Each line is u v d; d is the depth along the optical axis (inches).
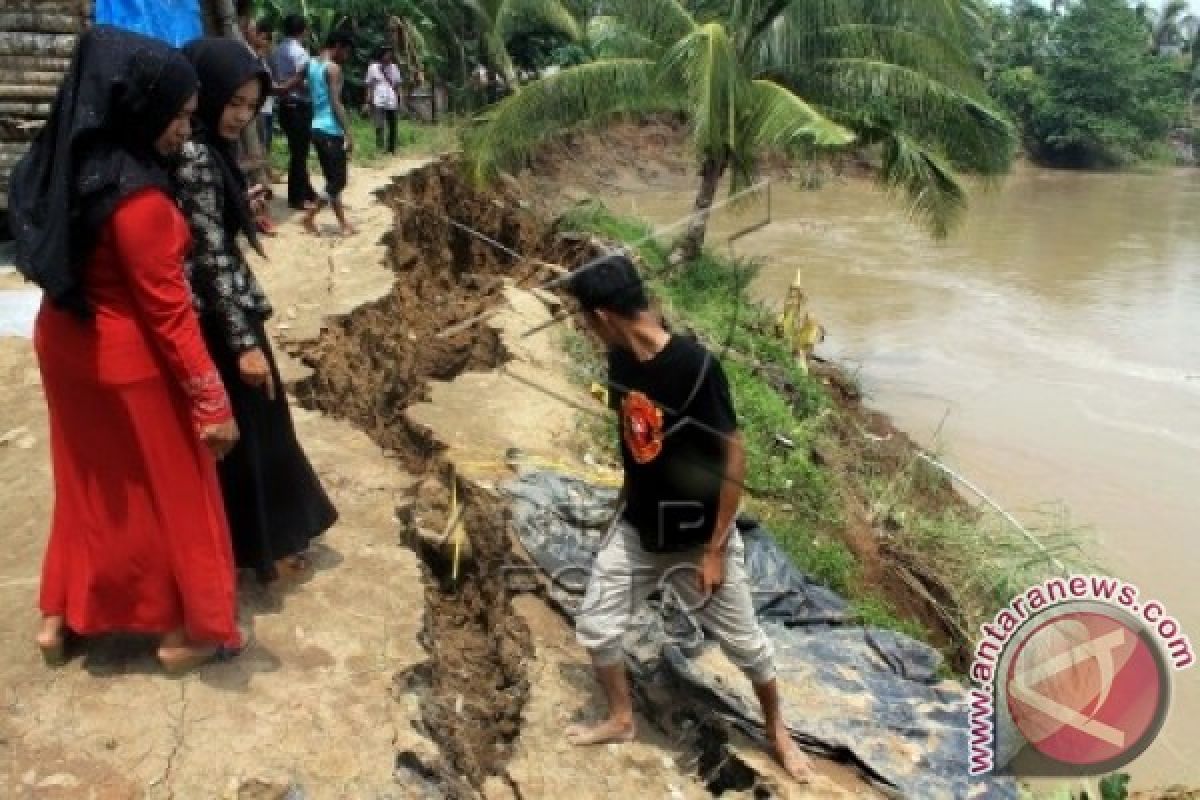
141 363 126.1
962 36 580.1
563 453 265.7
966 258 1053.2
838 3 548.7
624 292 135.3
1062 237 1201.4
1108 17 2127.2
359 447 226.1
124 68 117.0
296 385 248.8
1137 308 858.1
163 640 144.4
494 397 292.0
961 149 577.0
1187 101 2664.9
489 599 194.2
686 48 512.7
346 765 134.9
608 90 549.3
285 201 451.5
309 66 401.4
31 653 149.6
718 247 669.9
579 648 181.5
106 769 130.3
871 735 176.6
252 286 146.9
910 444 530.3
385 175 531.5
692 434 139.3
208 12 389.7
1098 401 629.6
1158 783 293.0
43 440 213.9
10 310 290.4
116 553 134.6
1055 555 377.1
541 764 153.3
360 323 306.8
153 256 121.3
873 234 1170.6
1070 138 2071.9
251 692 144.9
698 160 635.5
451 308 395.9
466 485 223.9
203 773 131.1
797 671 192.4
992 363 701.3
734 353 462.3
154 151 124.1
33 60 336.2
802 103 520.1
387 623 163.0
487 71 1048.8
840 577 297.1
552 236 615.5
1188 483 514.9
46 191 121.2
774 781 156.2
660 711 169.3
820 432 433.1
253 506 153.6
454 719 158.4
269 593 167.0
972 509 446.6
